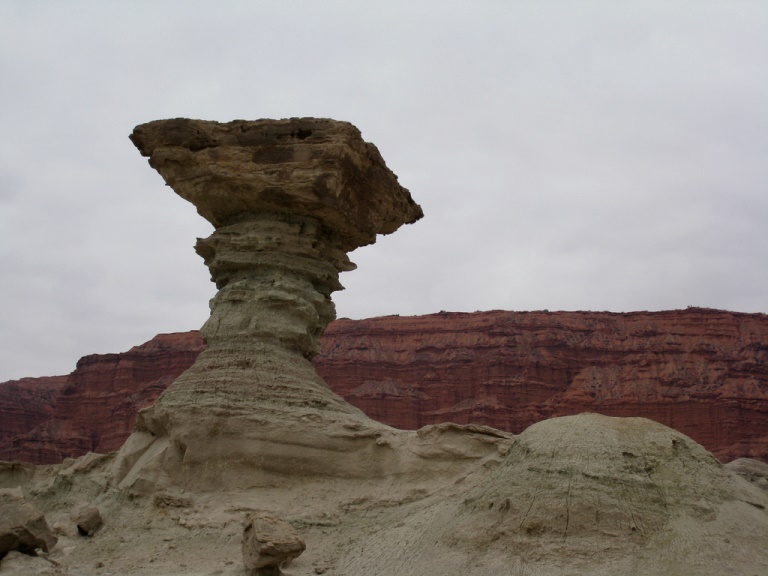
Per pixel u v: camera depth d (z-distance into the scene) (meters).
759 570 13.15
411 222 27.98
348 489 20.28
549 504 14.72
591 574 13.31
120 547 18.61
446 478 20.09
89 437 90.88
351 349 91.06
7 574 15.62
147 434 22.50
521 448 16.58
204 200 23.95
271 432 20.72
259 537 15.38
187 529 18.92
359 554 16.91
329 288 24.73
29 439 89.19
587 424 16.31
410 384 88.00
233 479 20.42
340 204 23.20
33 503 22.45
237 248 23.52
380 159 24.30
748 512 14.69
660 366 84.25
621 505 14.43
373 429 21.17
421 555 15.38
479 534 14.94
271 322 22.50
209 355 22.42
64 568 16.80
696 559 13.40
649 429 16.12
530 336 89.06
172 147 23.88
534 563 13.83
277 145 22.89
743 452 74.00
